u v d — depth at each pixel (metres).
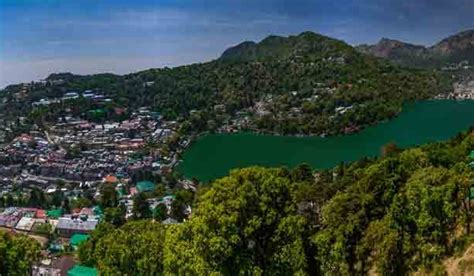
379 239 54.09
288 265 31.39
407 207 55.81
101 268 43.56
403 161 85.38
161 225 49.44
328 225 60.22
